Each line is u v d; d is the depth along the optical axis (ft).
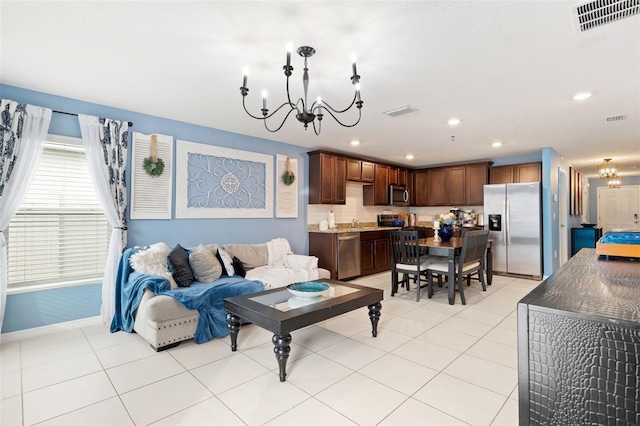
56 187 10.62
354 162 19.92
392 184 22.89
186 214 13.25
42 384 7.36
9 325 9.78
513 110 11.65
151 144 12.30
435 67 8.27
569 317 2.49
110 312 11.09
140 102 11.00
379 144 17.40
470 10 5.98
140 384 7.38
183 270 10.81
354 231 18.31
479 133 14.98
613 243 5.26
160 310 9.07
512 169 20.21
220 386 7.29
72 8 5.98
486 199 19.90
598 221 32.53
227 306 9.09
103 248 11.52
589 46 7.23
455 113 12.02
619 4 5.77
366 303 9.57
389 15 6.15
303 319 7.79
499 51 7.49
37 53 7.68
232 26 6.54
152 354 8.91
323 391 7.08
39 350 9.12
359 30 6.64
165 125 12.78
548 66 8.22
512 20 6.29
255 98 10.61
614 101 10.73
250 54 7.67
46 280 10.46
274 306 8.43
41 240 10.38
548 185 18.21
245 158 15.30
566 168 22.57
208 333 9.90
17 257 9.98
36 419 6.14
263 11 6.05
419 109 11.55
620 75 8.75
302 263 14.47
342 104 11.05
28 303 10.09
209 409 6.45
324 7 5.92
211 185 14.07
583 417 2.43
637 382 2.23
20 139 9.62
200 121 13.20
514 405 6.55
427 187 24.14
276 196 16.70
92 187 11.27
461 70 8.45
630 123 13.24
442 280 18.35
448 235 16.06
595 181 32.83
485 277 18.66
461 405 6.55
